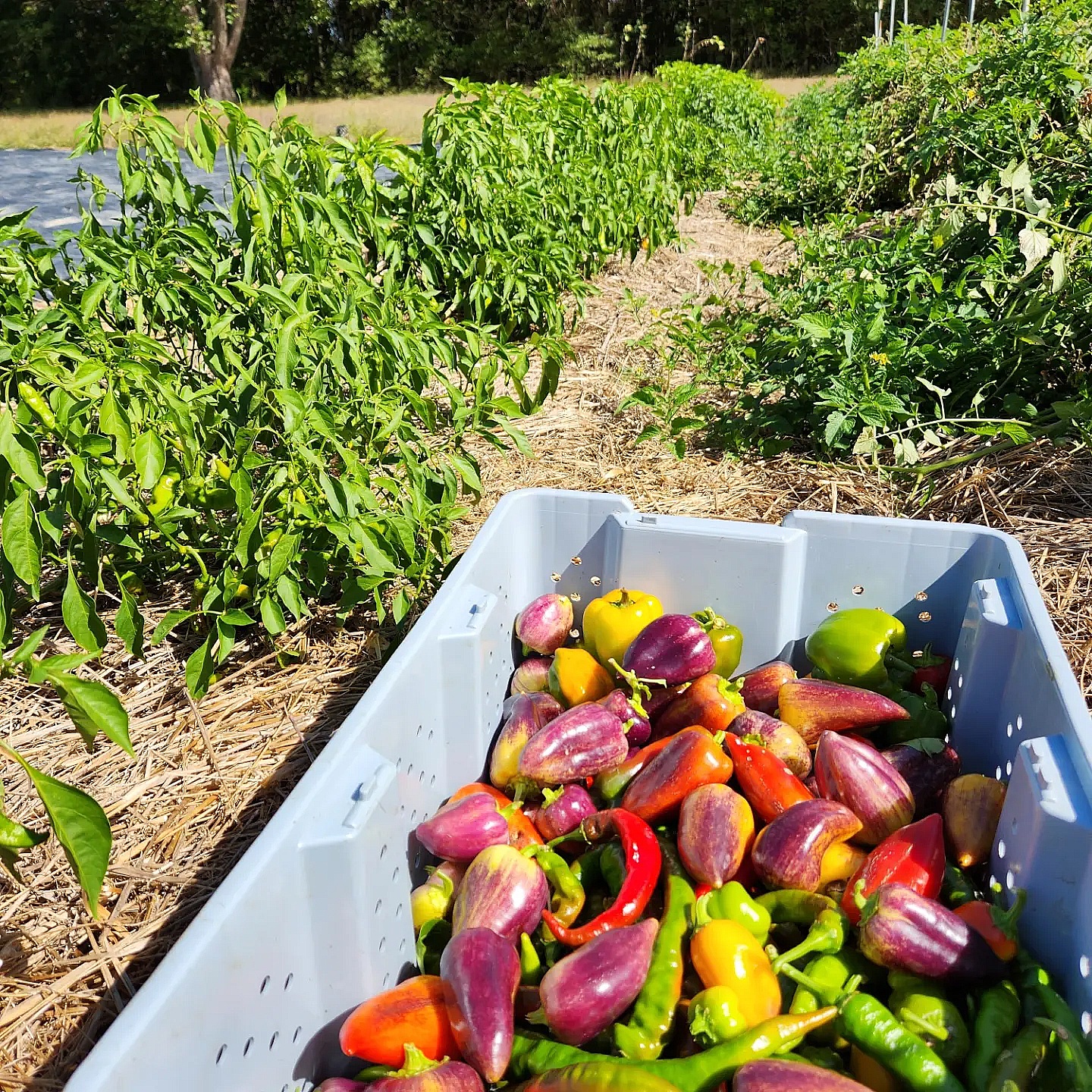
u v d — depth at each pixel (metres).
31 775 1.30
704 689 2.14
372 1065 1.52
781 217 9.02
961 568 2.30
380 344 2.93
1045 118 5.32
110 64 28.52
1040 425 3.50
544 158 5.83
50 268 2.82
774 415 3.83
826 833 1.75
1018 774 1.64
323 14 28.59
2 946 1.87
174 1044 1.14
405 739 1.81
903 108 8.71
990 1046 1.42
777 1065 1.32
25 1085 1.62
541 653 2.48
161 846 2.09
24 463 1.90
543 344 3.29
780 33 30.08
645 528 2.41
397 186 4.48
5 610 2.06
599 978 1.51
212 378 3.16
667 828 1.96
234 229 3.10
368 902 1.50
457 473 3.07
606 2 30.52
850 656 2.20
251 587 2.61
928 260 4.54
